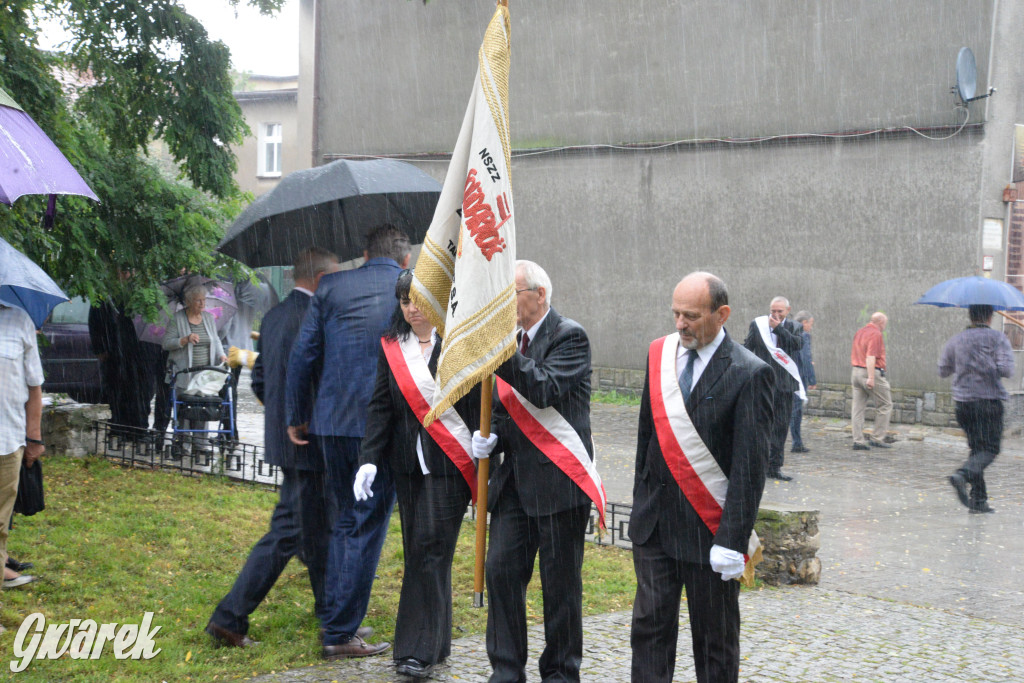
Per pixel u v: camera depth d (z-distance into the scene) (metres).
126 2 9.75
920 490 9.98
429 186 5.70
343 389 4.86
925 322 14.55
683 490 3.64
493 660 4.22
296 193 5.43
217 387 9.77
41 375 5.12
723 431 3.62
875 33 14.96
